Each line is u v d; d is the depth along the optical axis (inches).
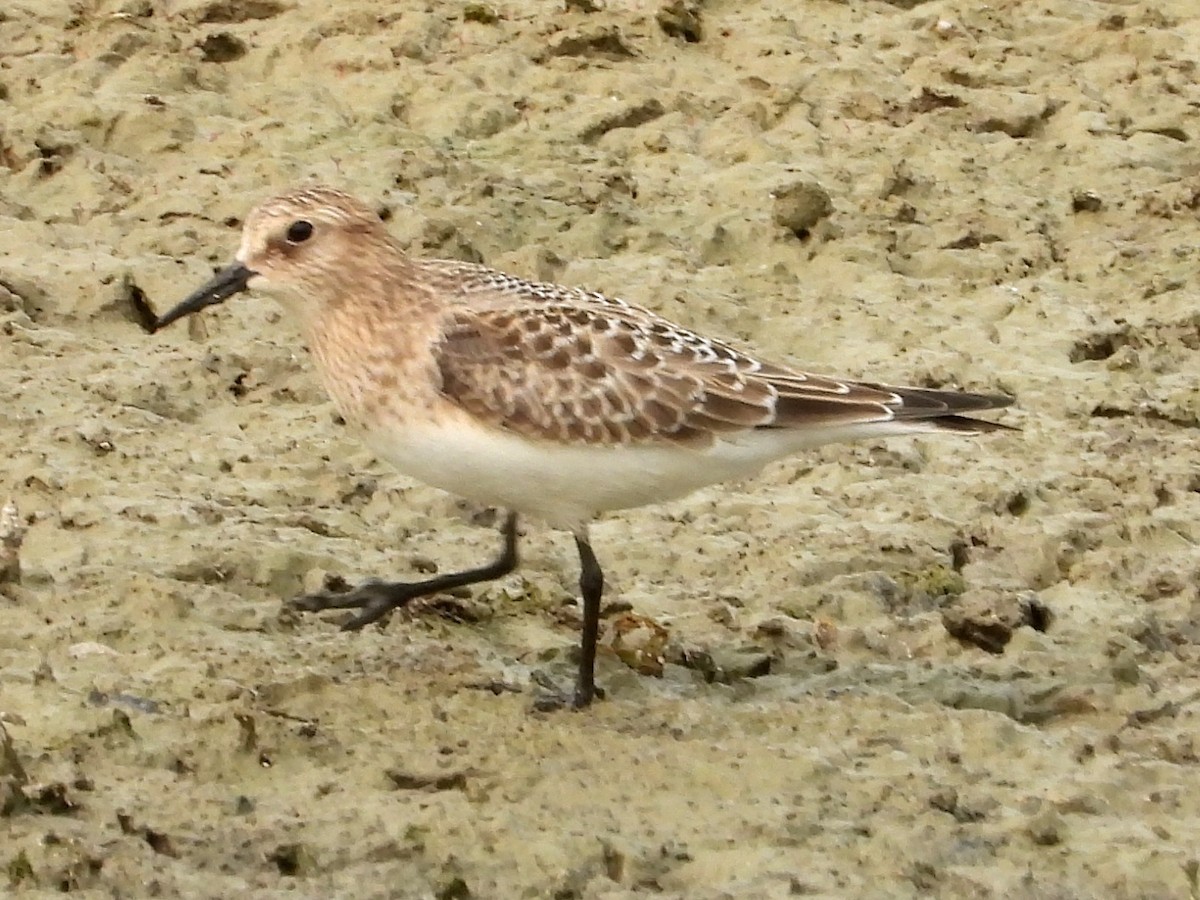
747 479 552.1
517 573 491.8
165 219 661.3
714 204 709.9
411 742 405.4
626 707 428.8
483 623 472.1
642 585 495.8
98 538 478.6
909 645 474.0
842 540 518.0
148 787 375.2
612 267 665.0
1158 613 496.7
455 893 355.6
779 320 649.6
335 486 523.8
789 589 494.0
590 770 397.1
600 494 427.2
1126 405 606.9
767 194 714.2
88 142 705.0
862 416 430.6
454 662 442.3
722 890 360.2
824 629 476.1
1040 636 477.7
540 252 657.0
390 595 452.1
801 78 801.6
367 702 418.9
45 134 692.1
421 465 429.7
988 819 388.8
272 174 690.8
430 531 511.2
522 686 434.9
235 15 802.2
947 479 555.8
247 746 392.8
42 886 343.9
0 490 499.5
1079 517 539.5
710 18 847.1
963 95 797.9
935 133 775.1
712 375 427.2
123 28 767.1
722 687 451.2
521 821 375.9
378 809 374.6
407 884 353.7
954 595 502.0
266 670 426.3
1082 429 593.3
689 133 759.1
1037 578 514.6
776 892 358.3
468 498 449.4
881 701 436.1
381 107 746.8
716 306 648.4
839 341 638.5
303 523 502.6
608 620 475.5
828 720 426.3
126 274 614.9
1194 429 603.8
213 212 665.0
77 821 361.1
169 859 353.1
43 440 526.0
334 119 733.3
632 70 792.3
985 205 727.1
